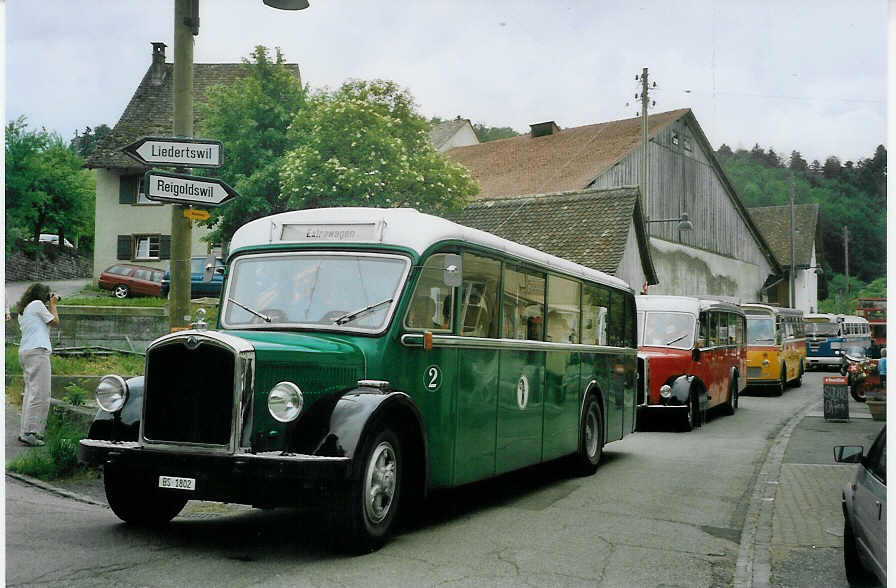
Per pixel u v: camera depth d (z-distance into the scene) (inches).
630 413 567.5
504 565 266.1
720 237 1886.1
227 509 346.3
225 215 1369.3
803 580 260.7
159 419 263.0
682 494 417.4
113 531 288.5
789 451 564.1
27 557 249.6
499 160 1881.2
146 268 1547.7
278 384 257.1
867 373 781.3
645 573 266.8
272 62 1416.1
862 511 222.8
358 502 264.2
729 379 845.8
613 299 536.1
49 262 2148.1
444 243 321.1
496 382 365.1
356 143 1154.7
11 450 396.5
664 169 1686.8
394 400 276.1
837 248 3083.2
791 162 3097.9
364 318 298.7
